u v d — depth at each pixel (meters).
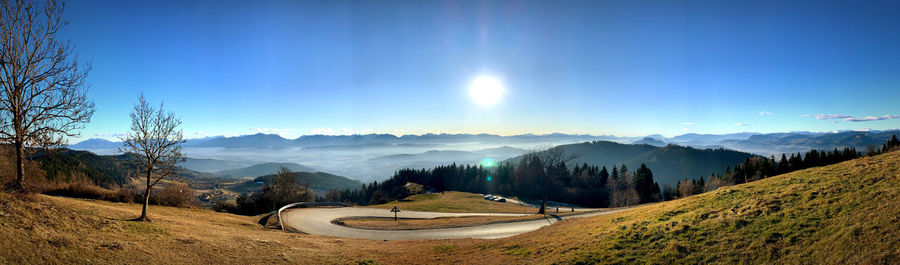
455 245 22.17
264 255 17.23
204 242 18.14
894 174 17.41
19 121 18.61
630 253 14.89
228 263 15.22
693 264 13.16
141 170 23.14
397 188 135.88
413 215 51.81
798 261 11.60
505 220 39.72
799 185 19.86
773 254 12.48
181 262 14.16
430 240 25.61
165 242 16.84
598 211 49.91
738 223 15.73
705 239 14.98
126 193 38.72
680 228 16.62
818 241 12.34
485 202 76.38
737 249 13.50
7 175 18.52
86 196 36.06
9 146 19.41
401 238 29.59
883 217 12.30
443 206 65.88
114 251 13.59
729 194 22.41
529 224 35.50
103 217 20.23
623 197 86.38
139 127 22.05
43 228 13.60
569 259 15.06
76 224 15.83
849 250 11.16
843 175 20.17
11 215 13.51
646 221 19.23
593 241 17.36
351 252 19.92
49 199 22.12
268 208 58.34
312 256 18.06
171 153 23.56
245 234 23.36
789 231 13.72
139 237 16.89
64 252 12.02
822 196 16.66
